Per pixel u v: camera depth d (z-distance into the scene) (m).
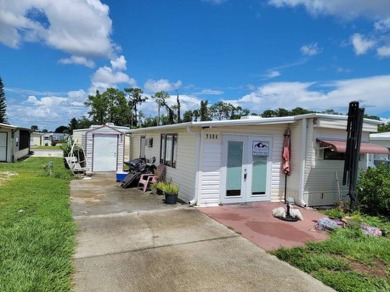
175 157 9.89
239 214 7.37
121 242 5.15
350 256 4.71
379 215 7.68
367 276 3.98
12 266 3.68
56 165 17.59
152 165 11.52
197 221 6.63
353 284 3.71
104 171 16.53
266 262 4.48
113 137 16.73
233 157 8.53
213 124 7.78
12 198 7.92
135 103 63.91
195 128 8.07
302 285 3.76
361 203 8.03
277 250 4.89
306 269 4.20
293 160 9.03
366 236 5.67
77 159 16.23
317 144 8.59
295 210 7.24
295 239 5.62
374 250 4.91
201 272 4.07
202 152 8.12
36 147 43.38
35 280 3.37
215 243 5.27
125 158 18.34
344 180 7.39
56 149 37.97
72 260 4.32
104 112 61.06
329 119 8.41
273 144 9.08
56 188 9.85
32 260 3.90
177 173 9.61
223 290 3.59
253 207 8.20
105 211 7.32
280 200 9.23
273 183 9.13
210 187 8.27
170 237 5.50
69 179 12.76
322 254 4.73
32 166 16.50
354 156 7.21
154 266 4.22
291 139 9.16
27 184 10.24
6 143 19.23
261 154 8.91
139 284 3.68
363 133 9.48
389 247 5.06
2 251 4.12
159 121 53.25
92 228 5.89
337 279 3.85
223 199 8.44
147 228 6.00
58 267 3.91
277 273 4.10
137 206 7.97
